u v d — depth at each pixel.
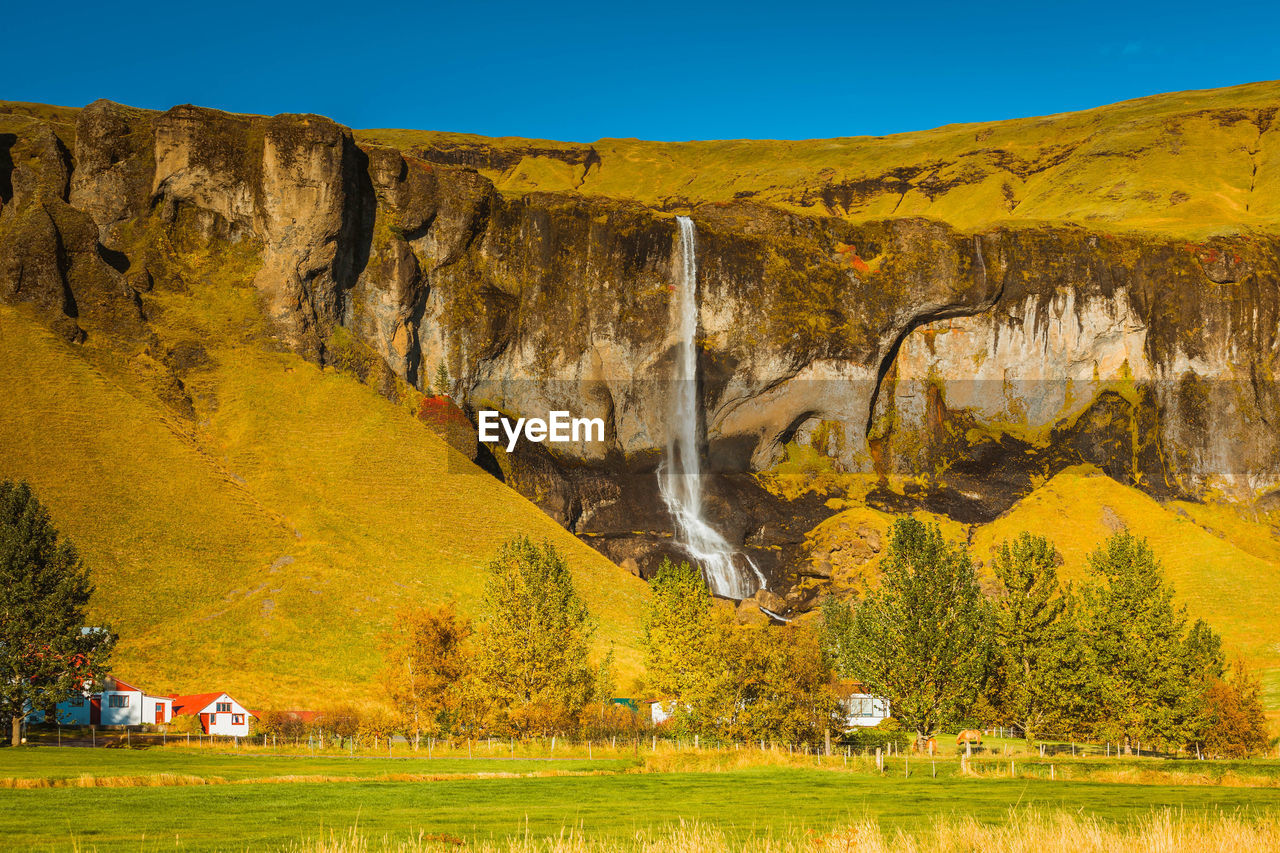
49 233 146.25
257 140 159.25
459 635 76.56
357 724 74.19
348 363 155.50
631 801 40.00
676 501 165.88
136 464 125.06
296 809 36.62
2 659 68.44
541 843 29.27
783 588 157.38
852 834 27.97
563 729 69.00
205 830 31.45
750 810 37.31
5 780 42.38
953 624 55.12
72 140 167.62
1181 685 65.50
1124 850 26.59
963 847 27.52
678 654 77.62
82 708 82.88
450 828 32.56
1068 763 55.34
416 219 164.88
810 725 63.00
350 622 108.62
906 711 54.47
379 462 140.50
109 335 143.88
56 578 73.81
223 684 92.56
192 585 109.62
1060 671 63.59
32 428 123.50
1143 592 70.38
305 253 156.12
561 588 76.50
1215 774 49.75
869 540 159.88
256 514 125.31
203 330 150.50
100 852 27.44
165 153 157.50
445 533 131.62
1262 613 136.62
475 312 166.62
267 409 143.62
